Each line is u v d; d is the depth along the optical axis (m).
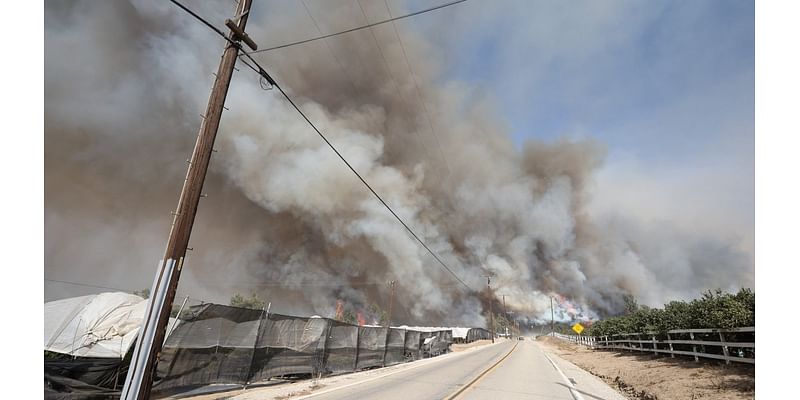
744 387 8.70
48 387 7.14
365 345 17.33
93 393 7.68
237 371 10.14
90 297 12.52
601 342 31.98
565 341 57.72
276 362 11.59
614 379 13.30
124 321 11.73
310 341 13.37
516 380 12.26
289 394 9.25
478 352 32.44
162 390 8.16
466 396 8.88
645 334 21.27
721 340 12.59
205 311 9.52
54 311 11.80
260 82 9.23
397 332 21.52
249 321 10.84
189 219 7.00
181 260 6.82
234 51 8.21
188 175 7.18
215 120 7.63
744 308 12.02
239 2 8.62
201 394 8.93
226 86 7.93
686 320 15.64
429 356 27.47
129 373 6.06
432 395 8.98
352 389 10.01
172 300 6.63
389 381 11.77
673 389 9.80
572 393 9.91
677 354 16.61
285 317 12.36
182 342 8.80
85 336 11.00
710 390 9.02
